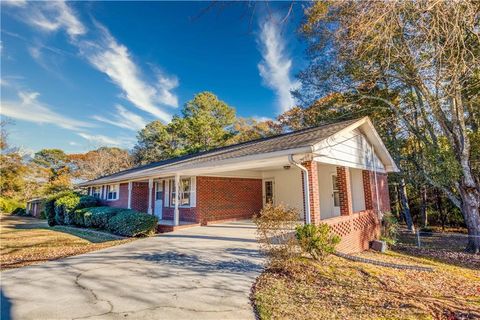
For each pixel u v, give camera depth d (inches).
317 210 266.4
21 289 177.2
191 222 488.4
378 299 180.4
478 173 458.9
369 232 396.2
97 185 818.8
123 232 412.5
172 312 143.9
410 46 242.7
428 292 215.0
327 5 227.6
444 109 451.2
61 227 575.2
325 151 283.6
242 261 241.6
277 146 297.4
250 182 573.3
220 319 137.2
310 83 636.7
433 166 493.0
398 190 792.9
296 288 185.2
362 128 401.7
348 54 272.5
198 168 375.6
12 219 985.5
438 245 472.4
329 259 260.1
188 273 209.2
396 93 550.9
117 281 191.2
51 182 1419.8
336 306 161.6
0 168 1203.9
